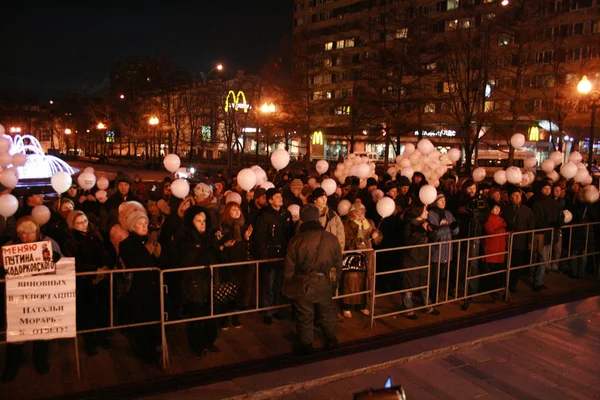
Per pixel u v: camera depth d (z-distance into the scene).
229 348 5.64
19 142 23.89
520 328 5.82
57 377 4.82
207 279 5.34
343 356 5.01
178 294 5.77
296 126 35.47
